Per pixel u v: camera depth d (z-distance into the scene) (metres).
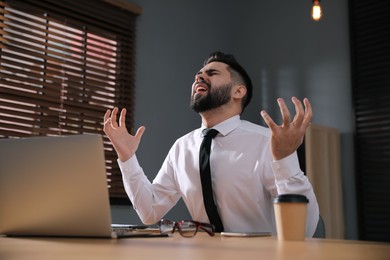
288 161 1.12
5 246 0.80
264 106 3.39
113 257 0.62
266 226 1.63
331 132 2.80
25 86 2.42
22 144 1.03
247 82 1.85
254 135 1.68
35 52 2.49
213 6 3.54
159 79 3.06
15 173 1.04
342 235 2.71
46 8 2.57
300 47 3.24
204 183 1.56
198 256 0.64
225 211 1.61
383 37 2.77
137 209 1.62
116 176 2.71
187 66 3.26
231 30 3.63
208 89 1.74
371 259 0.62
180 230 1.13
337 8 3.06
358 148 2.79
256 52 3.51
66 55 2.61
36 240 0.95
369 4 2.86
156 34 3.10
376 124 2.72
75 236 1.03
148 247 0.78
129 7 2.91
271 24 3.45
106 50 2.79
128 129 2.81
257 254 0.67
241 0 3.63
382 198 2.63
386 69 2.72
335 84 2.99
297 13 3.29
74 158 0.99
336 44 3.03
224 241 0.94
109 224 0.99
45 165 1.01
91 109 2.69
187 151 1.76
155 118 2.99
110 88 2.84
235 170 1.62
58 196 1.01
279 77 3.33
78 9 2.69
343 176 2.85
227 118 1.76
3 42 2.38
